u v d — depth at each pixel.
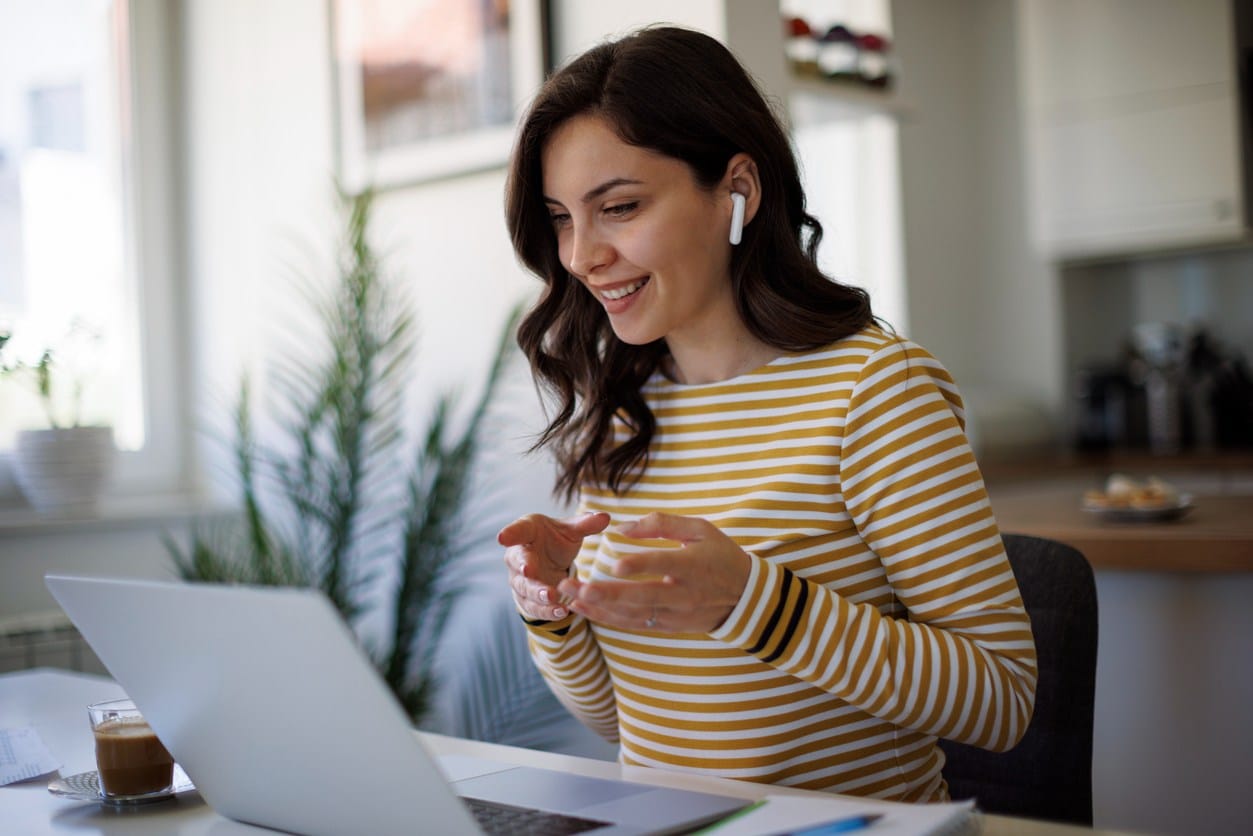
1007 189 3.93
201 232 3.11
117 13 3.05
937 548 0.96
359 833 0.78
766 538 1.02
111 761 0.94
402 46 2.65
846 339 1.06
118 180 3.05
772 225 1.06
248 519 2.78
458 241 2.60
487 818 0.81
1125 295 4.07
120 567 2.78
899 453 0.98
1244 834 1.85
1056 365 3.84
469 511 2.57
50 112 2.89
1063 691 1.18
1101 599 1.99
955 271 3.83
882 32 3.53
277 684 0.72
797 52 2.45
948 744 1.23
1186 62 3.47
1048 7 3.73
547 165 1.05
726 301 1.08
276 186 2.92
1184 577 1.90
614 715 1.20
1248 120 3.41
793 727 1.00
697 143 1.02
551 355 1.20
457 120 2.54
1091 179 3.67
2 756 1.11
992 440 3.51
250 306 2.99
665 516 0.86
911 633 0.92
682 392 1.12
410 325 2.70
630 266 1.03
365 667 0.66
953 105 3.86
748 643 0.88
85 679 1.53
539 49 2.39
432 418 2.67
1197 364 3.73
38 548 2.63
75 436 2.66
